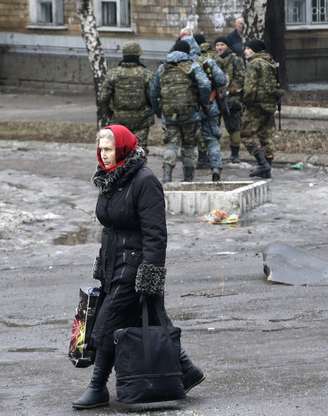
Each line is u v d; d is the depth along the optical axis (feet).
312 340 65.87
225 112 122.72
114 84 121.90
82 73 237.45
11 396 56.54
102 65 171.94
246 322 71.10
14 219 107.14
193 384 53.52
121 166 52.13
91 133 169.27
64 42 239.71
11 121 188.85
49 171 137.80
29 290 82.28
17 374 61.00
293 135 156.25
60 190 124.06
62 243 99.09
